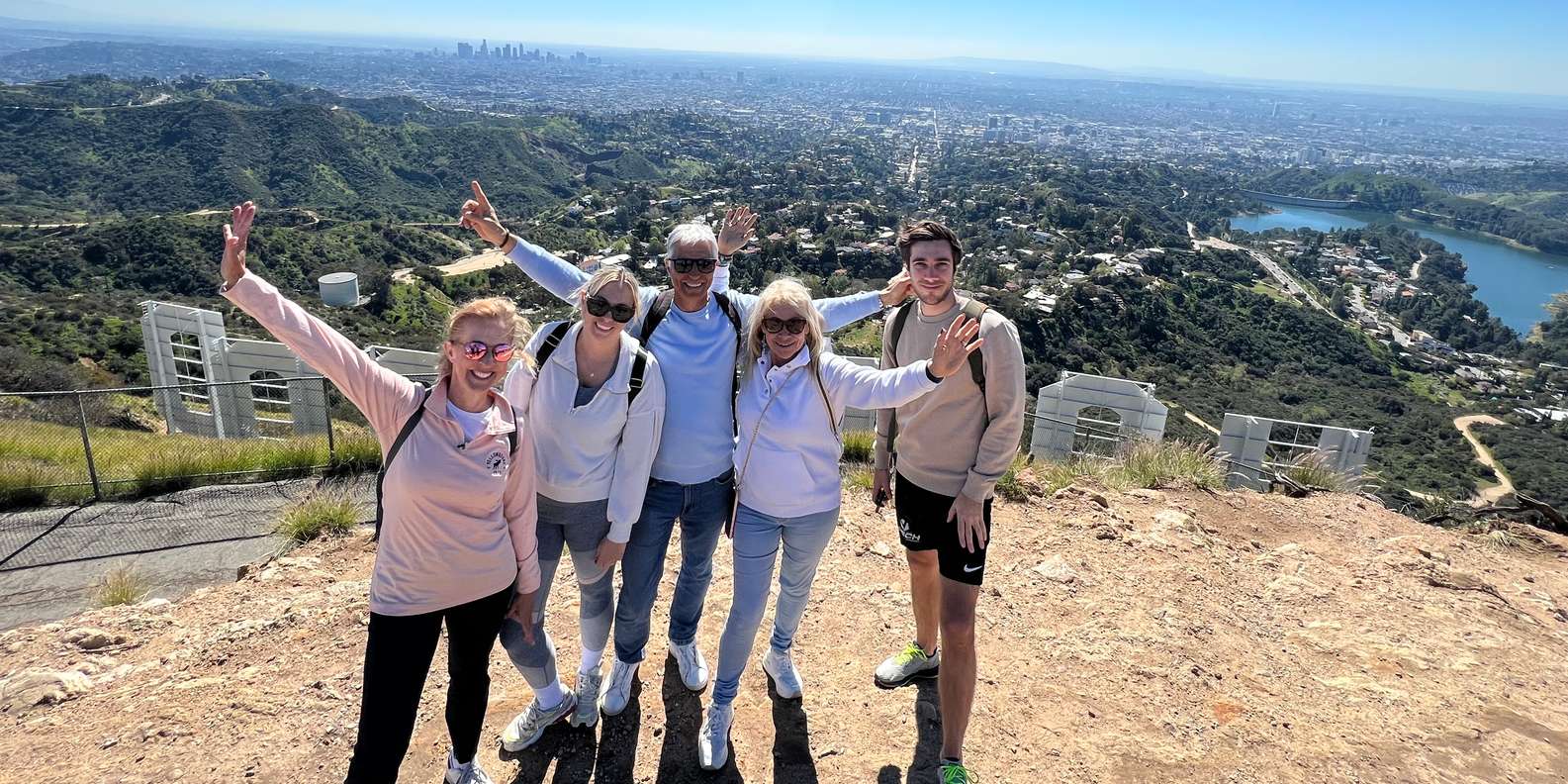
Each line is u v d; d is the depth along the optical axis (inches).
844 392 84.7
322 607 119.6
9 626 160.6
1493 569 147.3
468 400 73.4
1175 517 161.8
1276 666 109.2
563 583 128.5
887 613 121.0
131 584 163.0
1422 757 90.4
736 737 92.2
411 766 86.4
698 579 95.2
